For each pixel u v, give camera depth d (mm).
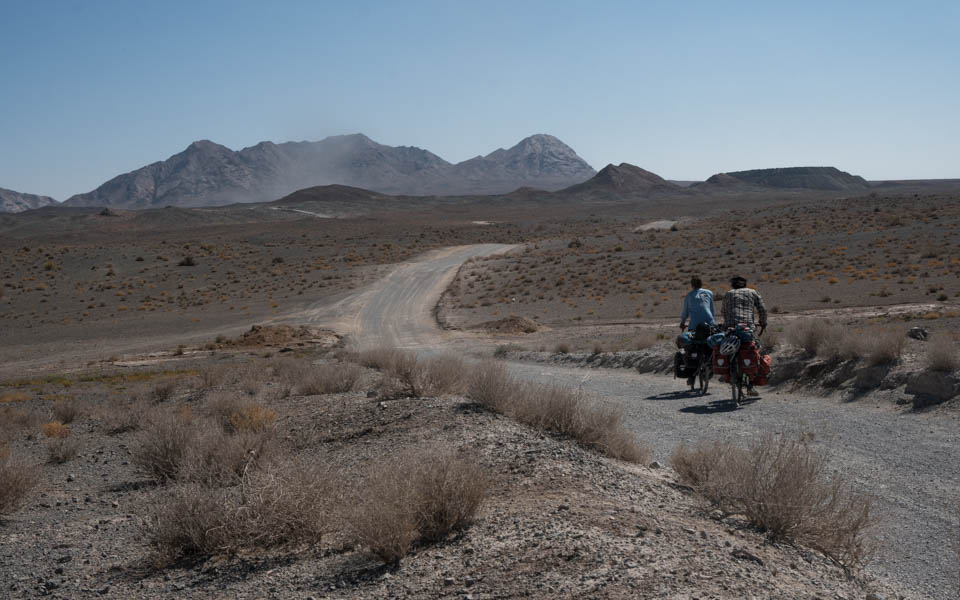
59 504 8547
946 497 6422
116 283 103875
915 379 11164
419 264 117000
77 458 12070
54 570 5551
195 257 124250
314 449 9180
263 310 84938
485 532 4980
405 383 13492
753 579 4043
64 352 63781
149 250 129750
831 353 13867
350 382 16328
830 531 5043
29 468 8727
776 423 10406
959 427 9305
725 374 12648
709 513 5562
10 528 7328
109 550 6078
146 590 4863
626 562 4172
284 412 13133
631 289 76375
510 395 10172
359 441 9156
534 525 4988
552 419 8680
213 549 5484
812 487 5328
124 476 10328
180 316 82188
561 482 6180
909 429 9406
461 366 13266
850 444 8695
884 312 45125
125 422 15297
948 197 126375
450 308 80875
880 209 119125
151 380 37719
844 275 66062
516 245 142250
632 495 5922
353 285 100062
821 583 4266
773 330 17531
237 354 57188
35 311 86562
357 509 5285
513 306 77750
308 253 131000
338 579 4578
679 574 4016
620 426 8617
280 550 5418
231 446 8578
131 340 69312
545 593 3869
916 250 72312
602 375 20141
